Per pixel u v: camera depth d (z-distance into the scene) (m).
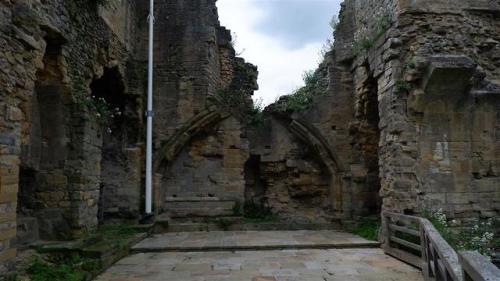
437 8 9.52
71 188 8.30
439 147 9.19
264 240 10.28
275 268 7.48
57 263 6.96
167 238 10.71
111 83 12.03
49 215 8.15
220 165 13.52
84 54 9.20
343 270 7.29
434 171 9.11
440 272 5.64
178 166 13.50
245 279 6.65
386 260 8.16
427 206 8.97
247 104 14.55
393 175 9.26
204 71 13.55
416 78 9.16
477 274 2.92
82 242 7.76
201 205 13.27
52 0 7.58
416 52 9.28
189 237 10.89
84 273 6.49
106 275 6.95
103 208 12.23
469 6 9.60
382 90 10.05
